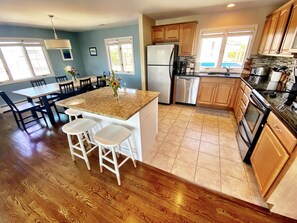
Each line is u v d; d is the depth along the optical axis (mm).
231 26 3400
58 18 3465
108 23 4414
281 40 2230
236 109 3158
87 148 2354
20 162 2088
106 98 2068
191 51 3711
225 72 3807
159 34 3939
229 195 1537
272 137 1401
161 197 1532
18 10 2695
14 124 3289
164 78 3914
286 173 1180
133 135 1918
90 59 6223
